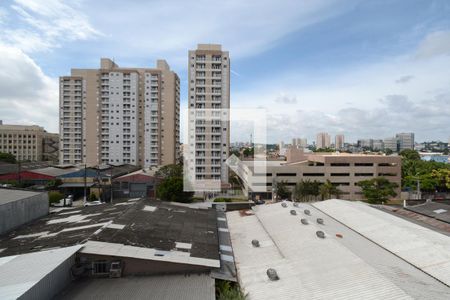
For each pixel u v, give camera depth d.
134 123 94.62
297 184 68.50
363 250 23.94
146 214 30.48
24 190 33.28
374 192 60.53
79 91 105.94
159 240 23.00
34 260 17.84
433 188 77.44
